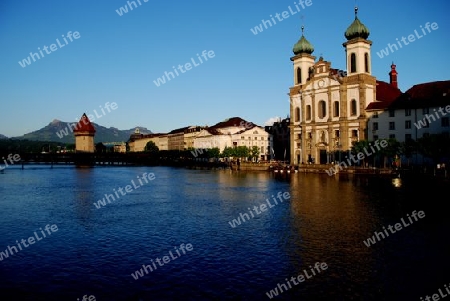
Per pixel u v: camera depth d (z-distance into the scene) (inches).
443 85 4781.0
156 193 2974.9
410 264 1142.3
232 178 4448.8
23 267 1168.2
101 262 1212.5
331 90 5565.9
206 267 1154.7
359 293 951.0
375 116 5054.1
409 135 4719.5
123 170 6530.5
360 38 5231.3
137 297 949.8
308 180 3927.2
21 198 2687.0
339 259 1200.2
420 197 2425.0
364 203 2212.1
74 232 1616.6
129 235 1557.6
